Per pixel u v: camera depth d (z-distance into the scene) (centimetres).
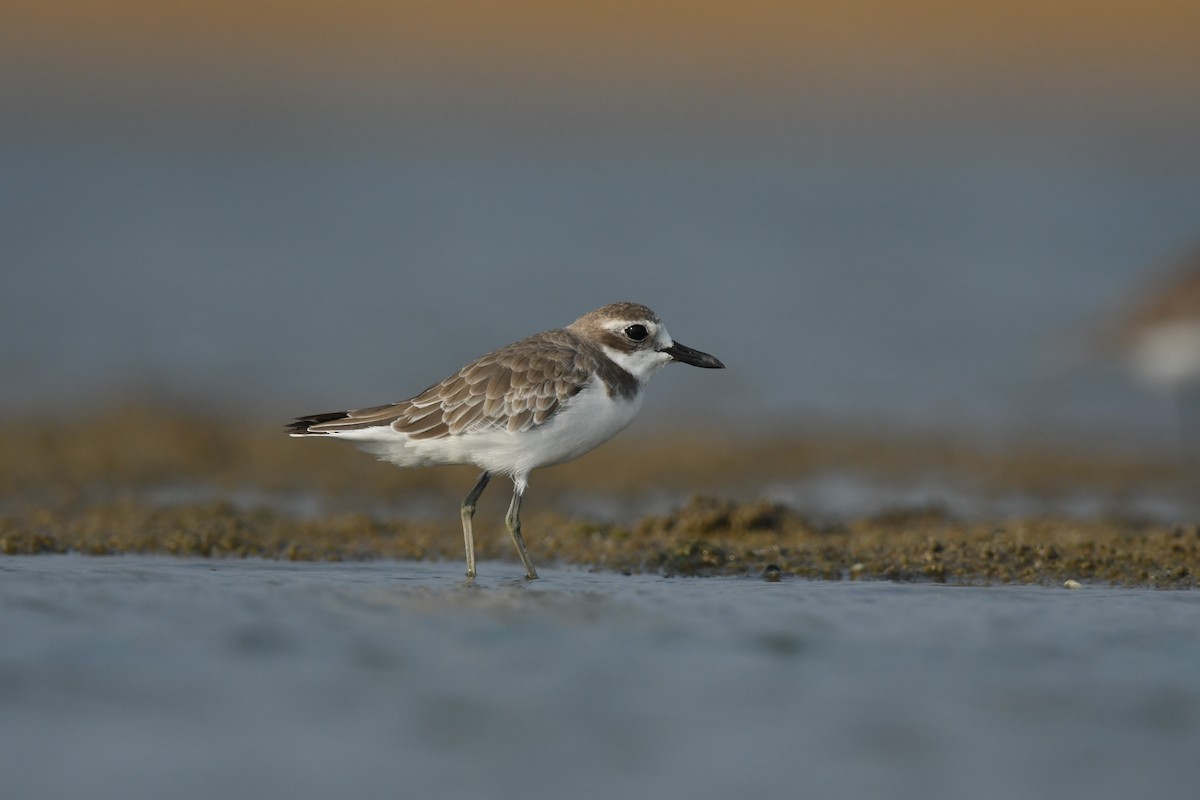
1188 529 1374
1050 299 2928
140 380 2336
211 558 1327
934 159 4562
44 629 981
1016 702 867
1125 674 920
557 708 853
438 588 1166
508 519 1241
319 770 766
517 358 1221
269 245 3419
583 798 739
